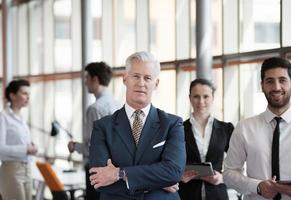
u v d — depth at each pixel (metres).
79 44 9.14
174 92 6.81
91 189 4.73
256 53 5.51
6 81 11.45
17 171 4.78
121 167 2.32
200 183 3.63
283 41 5.15
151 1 7.31
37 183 6.98
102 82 4.61
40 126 10.42
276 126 2.77
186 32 6.69
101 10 8.40
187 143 3.75
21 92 4.88
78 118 9.11
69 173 6.62
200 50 5.97
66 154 9.25
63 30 9.60
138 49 7.59
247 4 5.70
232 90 5.89
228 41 5.98
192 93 3.86
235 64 5.84
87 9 8.42
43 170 5.06
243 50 5.78
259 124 2.85
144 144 2.36
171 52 6.90
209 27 6.00
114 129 2.41
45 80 10.27
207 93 3.83
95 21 8.50
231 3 5.94
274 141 2.76
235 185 2.87
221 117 5.97
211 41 6.05
